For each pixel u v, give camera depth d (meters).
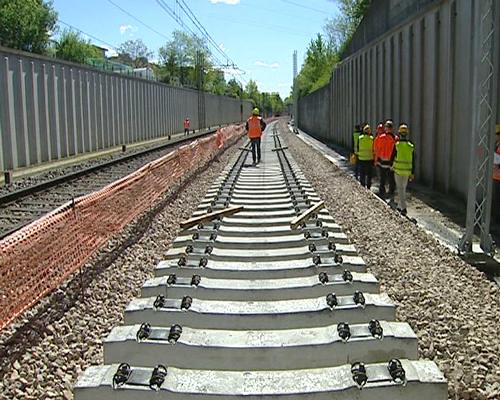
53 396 4.04
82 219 6.91
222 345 4.18
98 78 25.45
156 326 4.75
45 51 49.22
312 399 3.53
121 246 8.38
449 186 13.86
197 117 55.22
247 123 20.97
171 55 91.75
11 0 46.53
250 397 3.51
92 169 16.80
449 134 13.73
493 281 7.38
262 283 5.56
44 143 19.45
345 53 38.69
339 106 36.69
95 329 5.31
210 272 5.96
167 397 3.53
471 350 4.70
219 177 15.84
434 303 5.89
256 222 8.55
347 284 5.40
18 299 5.07
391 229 9.80
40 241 5.56
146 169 10.98
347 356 4.15
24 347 4.84
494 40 7.94
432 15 15.11
